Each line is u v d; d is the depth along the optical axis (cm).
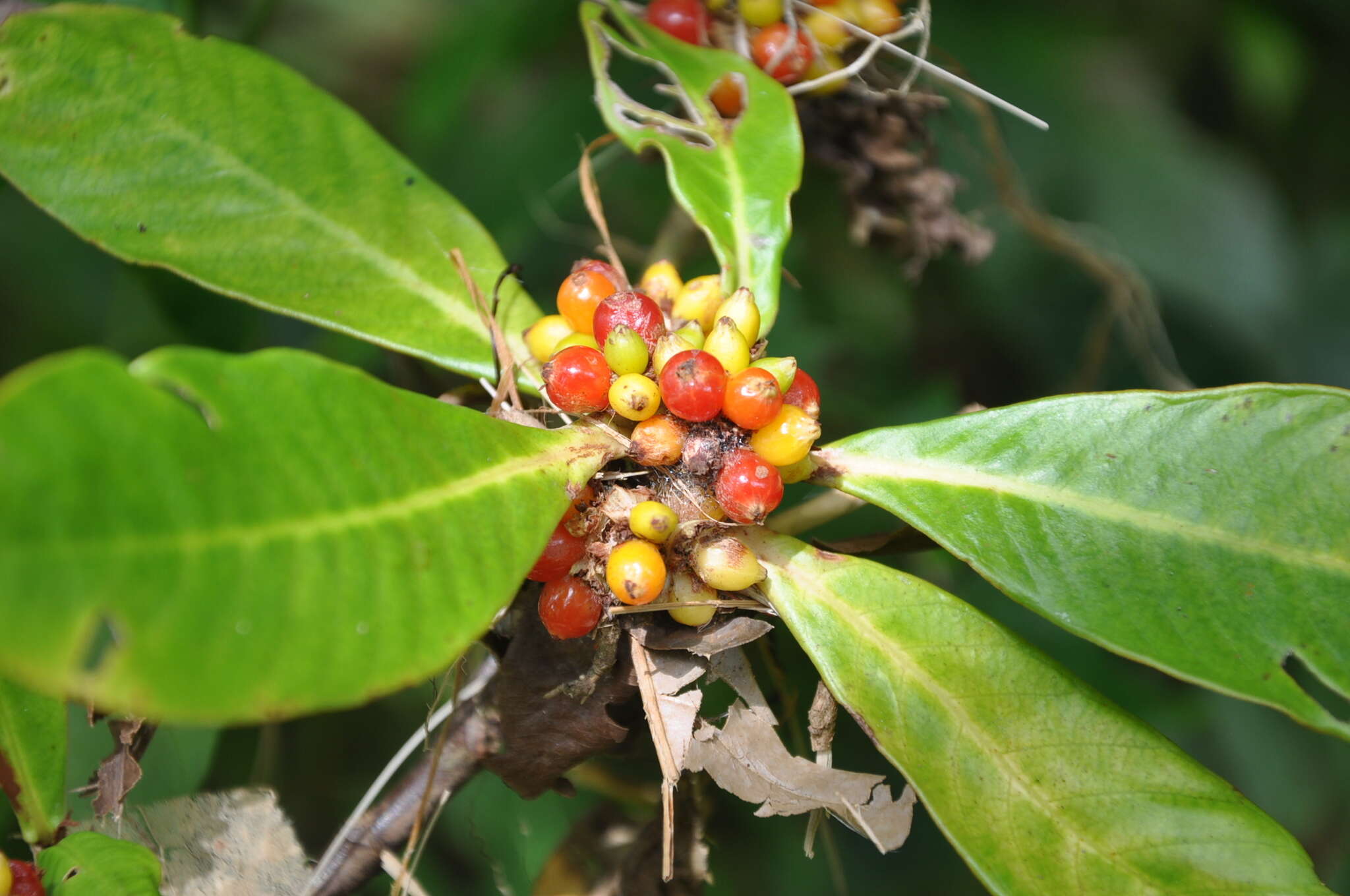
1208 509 35
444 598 31
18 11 39
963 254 43
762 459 35
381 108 67
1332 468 35
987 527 35
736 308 36
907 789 35
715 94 39
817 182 47
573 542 34
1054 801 34
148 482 30
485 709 37
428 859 44
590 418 35
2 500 29
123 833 36
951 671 35
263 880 36
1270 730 47
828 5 40
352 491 31
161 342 47
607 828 40
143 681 29
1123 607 34
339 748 46
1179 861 34
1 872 34
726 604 35
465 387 39
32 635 29
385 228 37
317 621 30
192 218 36
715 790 38
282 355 31
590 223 48
